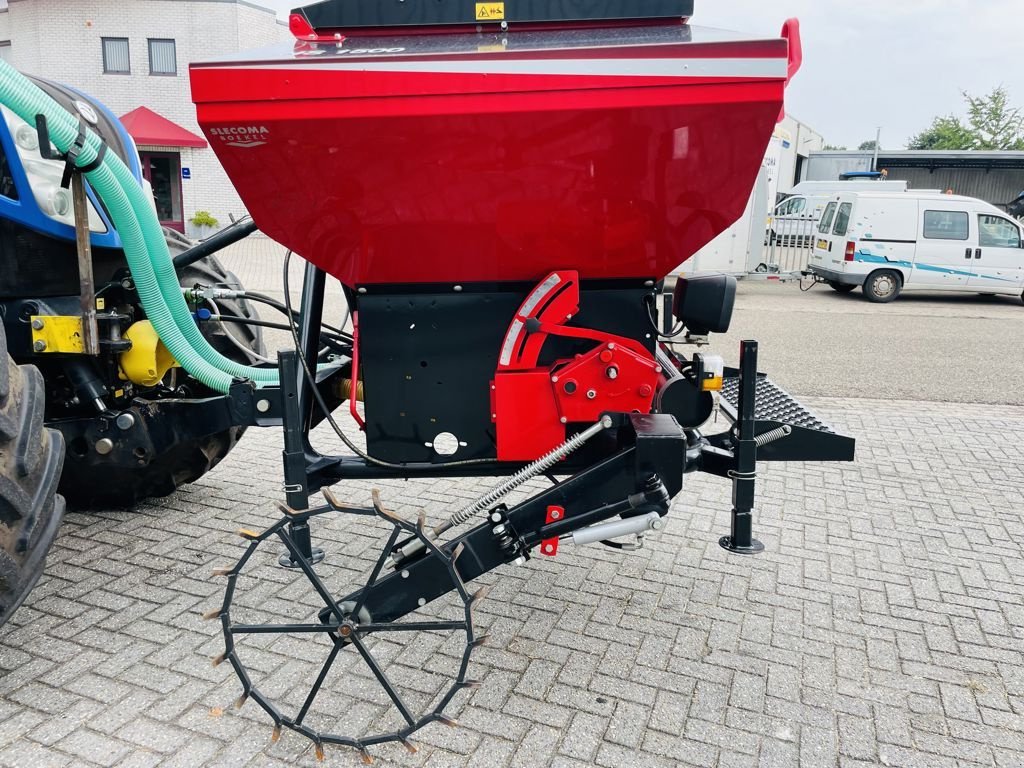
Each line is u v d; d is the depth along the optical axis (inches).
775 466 198.5
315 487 112.6
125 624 120.0
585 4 101.3
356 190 93.0
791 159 761.6
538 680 109.1
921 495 179.8
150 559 141.3
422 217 95.3
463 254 99.4
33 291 119.4
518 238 97.3
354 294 110.3
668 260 100.5
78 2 844.0
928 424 237.3
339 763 92.7
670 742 97.3
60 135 101.7
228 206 886.4
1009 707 105.2
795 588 136.2
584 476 101.5
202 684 106.0
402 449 110.1
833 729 100.3
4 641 114.7
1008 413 253.0
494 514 100.9
